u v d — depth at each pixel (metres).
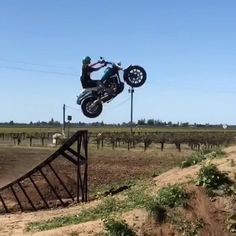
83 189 18.78
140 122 195.75
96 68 15.48
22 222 14.30
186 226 10.20
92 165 35.00
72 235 10.49
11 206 19.55
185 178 12.11
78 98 15.59
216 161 12.81
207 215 10.41
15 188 22.70
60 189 22.59
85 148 19.05
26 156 41.97
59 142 56.88
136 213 10.77
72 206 17.72
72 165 34.03
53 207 18.69
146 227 10.30
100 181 27.50
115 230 10.16
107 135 63.28
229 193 10.80
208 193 10.88
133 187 15.34
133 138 55.88
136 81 15.42
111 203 12.86
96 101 15.40
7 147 52.47
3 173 31.45
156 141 55.88
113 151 47.12
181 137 57.16
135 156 41.88
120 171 31.91
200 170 11.52
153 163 36.78
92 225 10.78
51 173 26.47
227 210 10.47
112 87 15.41
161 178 14.41
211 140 52.00
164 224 10.30
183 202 10.66
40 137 69.81
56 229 11.40
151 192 12.58
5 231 12.89
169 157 40.75
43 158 40.34
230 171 11.49
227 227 10.17
